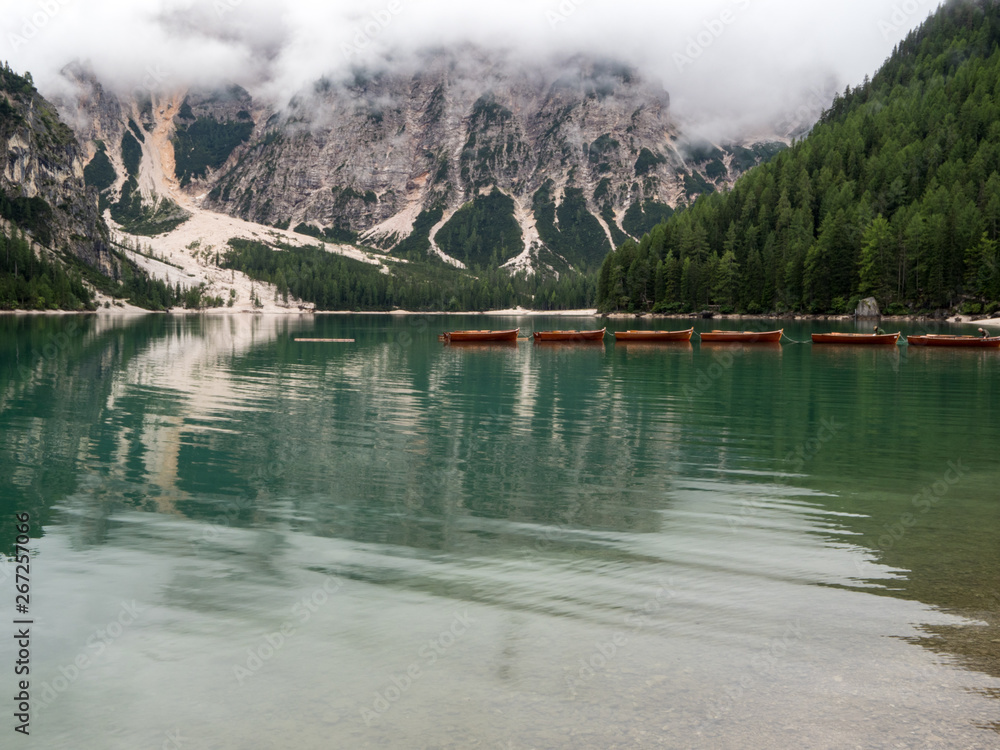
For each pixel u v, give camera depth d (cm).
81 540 1473
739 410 3409
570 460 2300
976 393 4031
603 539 1475
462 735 773
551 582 1230
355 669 924
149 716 821
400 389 4181
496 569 1295
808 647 977
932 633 1021
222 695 863
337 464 2236
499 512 1692
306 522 1608
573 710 820
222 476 2066
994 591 1178
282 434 2755
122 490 1903
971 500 1792
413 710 823
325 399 3741
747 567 1302
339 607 1125
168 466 2198
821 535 1494
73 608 1123
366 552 1396
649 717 805
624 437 2706
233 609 1117
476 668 922
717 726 786
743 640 1000
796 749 746
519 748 747
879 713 812
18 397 3709
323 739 770
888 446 2525
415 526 1574
